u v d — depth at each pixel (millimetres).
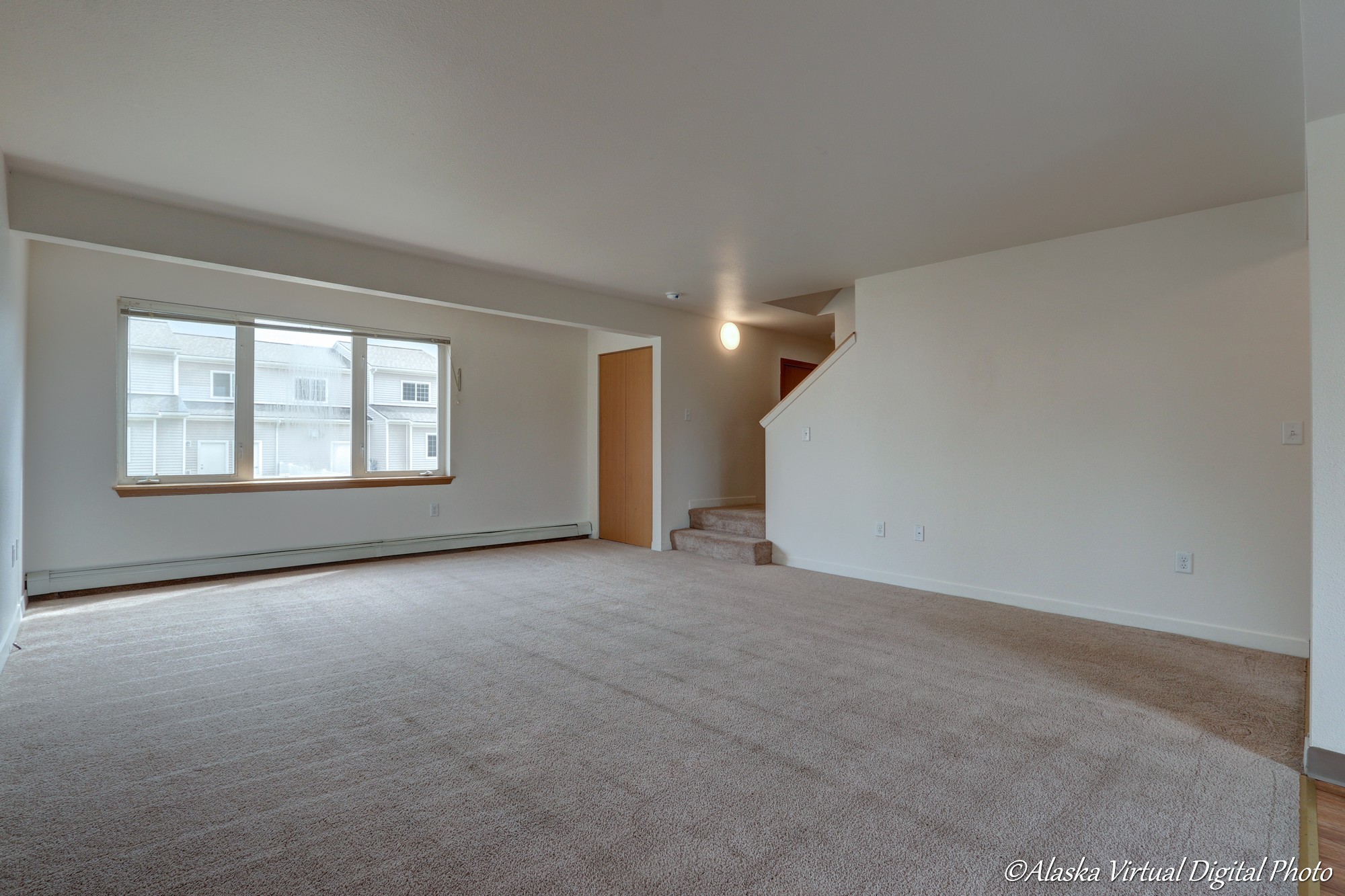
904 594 4477
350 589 4504
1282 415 3256
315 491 5246
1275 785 1990
